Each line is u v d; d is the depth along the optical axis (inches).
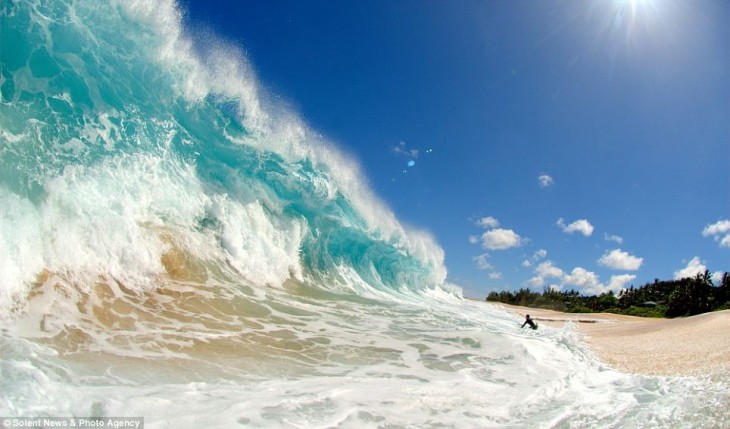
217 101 473.1
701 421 204.2
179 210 419.8
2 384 164.6
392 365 311.7
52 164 314.3
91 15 350.3
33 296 262.4
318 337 351.9
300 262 580.4
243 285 434.6
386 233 816.3
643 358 408.8
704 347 425.4
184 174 438.6
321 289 574.2
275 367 270.7
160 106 410.6
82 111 344.2
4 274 252.8
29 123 309.1
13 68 310.2
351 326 405.7
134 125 384.2
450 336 423.2
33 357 207.3
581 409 245.9
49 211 297.7
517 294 2979.8
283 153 557.0
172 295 349.4
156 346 264.1
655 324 755.4
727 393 240.8
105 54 363.3
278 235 537.6
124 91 377.7
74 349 234.1
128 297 317.7
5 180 280.5
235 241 459.5
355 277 714.8
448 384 277.7
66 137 330.0
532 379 309.6
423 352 356.5
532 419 231.0
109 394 186.1
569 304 2965.1
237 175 505.4
